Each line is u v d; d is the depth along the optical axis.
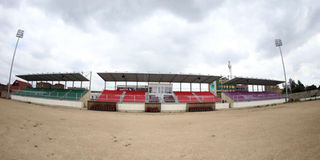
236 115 17.06
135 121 14.41
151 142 7.46
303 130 7.52
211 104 28.73
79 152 5.89
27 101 28.58
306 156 4.79
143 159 5.38
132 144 7.13
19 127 8.62
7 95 32.66
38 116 12.75
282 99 38.25
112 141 7.54
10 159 4.91
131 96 30.91
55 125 10.18
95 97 37.34
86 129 9.81
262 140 6.80
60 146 6.44
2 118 10.20
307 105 19.12
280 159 4.80
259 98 36.47
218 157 5.38
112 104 25.62
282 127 8.59
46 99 27.47
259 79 37.28
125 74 31.22
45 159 5.10
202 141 7.42
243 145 6.42
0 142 6.24
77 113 18.59
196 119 15.60
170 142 7.43
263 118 12.19
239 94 38.50
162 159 5.37
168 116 19.03
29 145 6.25
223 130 9.41
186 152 6.03
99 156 5.58
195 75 32.03
